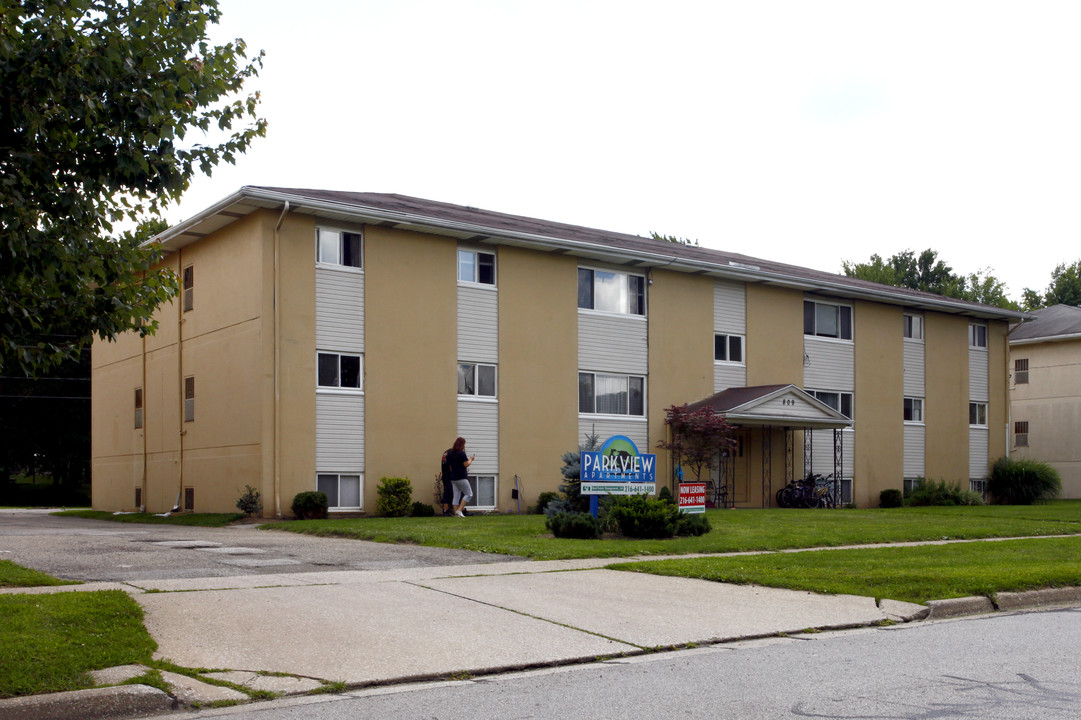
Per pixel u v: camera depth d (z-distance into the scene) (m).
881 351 32.78
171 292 10.25
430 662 7.29
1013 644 8.20
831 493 30.28
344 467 21.89
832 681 6.79
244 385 21.59
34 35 8.06
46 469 48.88
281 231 21.42
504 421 24.48
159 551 13.29
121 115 8.38
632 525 15.50
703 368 28.45
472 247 24.31
